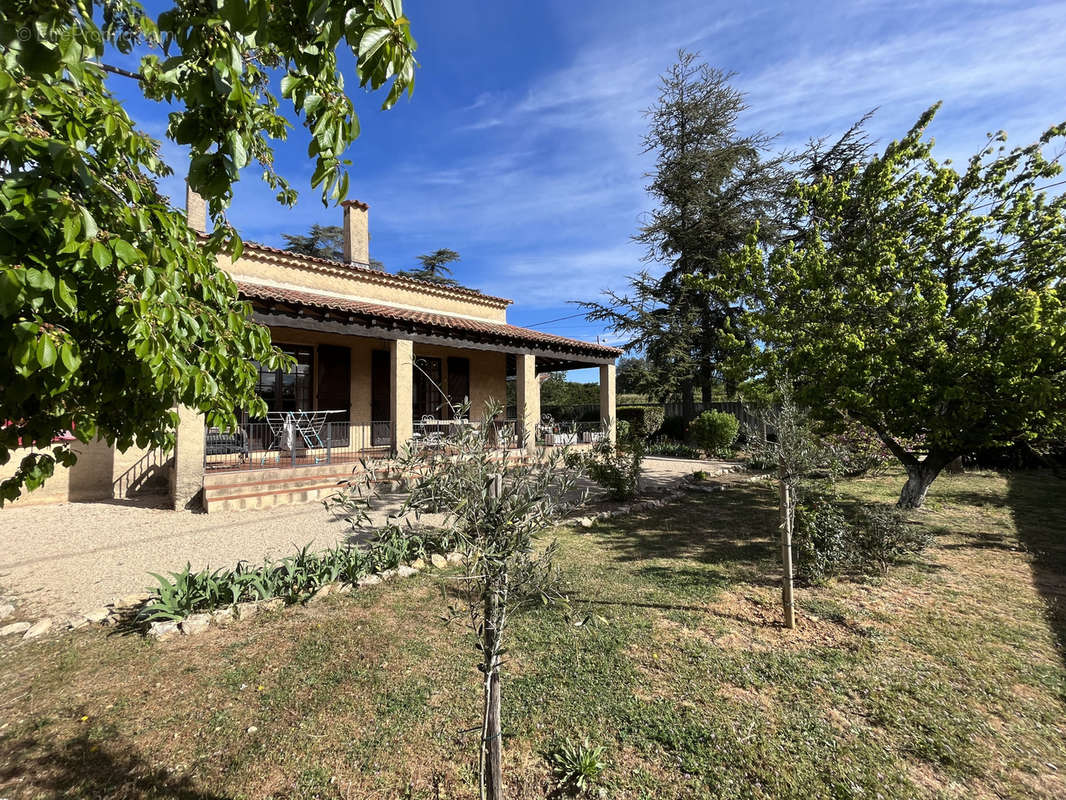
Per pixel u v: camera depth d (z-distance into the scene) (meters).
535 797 2.15
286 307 8.31
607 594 4.48
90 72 1.61
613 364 15.06
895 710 2.77
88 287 1.54
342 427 11.77
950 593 4.51
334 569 4.55
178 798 2.15
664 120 20.22
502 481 1.96
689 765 2.34
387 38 1.33
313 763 2.37
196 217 10.09
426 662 3.28
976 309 6.39
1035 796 2.16
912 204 7.43
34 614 4.09
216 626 3.78
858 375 6.85
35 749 2.44
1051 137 6.51
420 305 13.55
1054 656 3.36
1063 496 8.82
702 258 18.89
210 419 2.29
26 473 1.92
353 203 12.92
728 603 4.29
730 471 13.02
